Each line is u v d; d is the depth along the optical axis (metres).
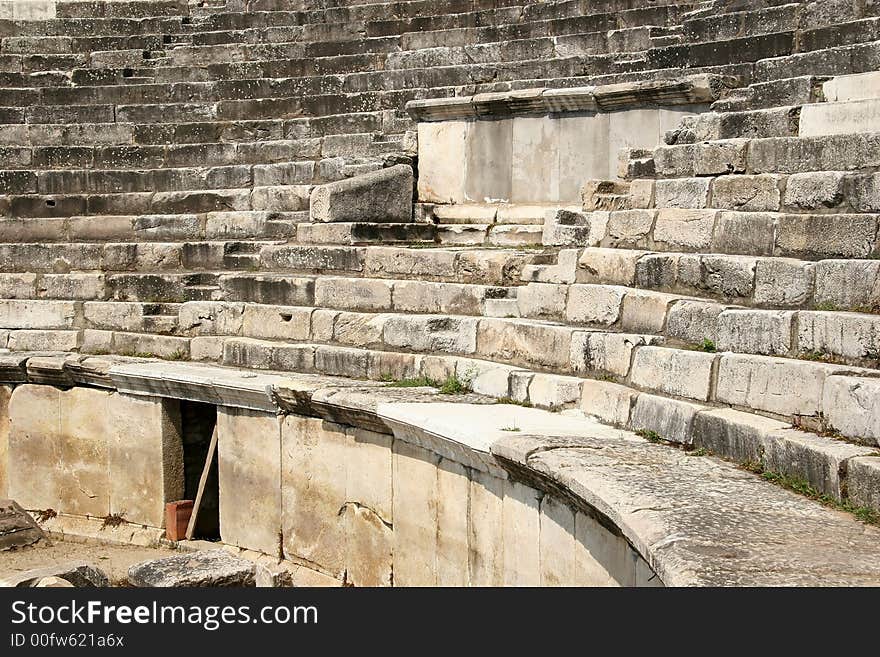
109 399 17.27
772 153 11.25
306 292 15.88
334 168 19.44
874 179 9.77
